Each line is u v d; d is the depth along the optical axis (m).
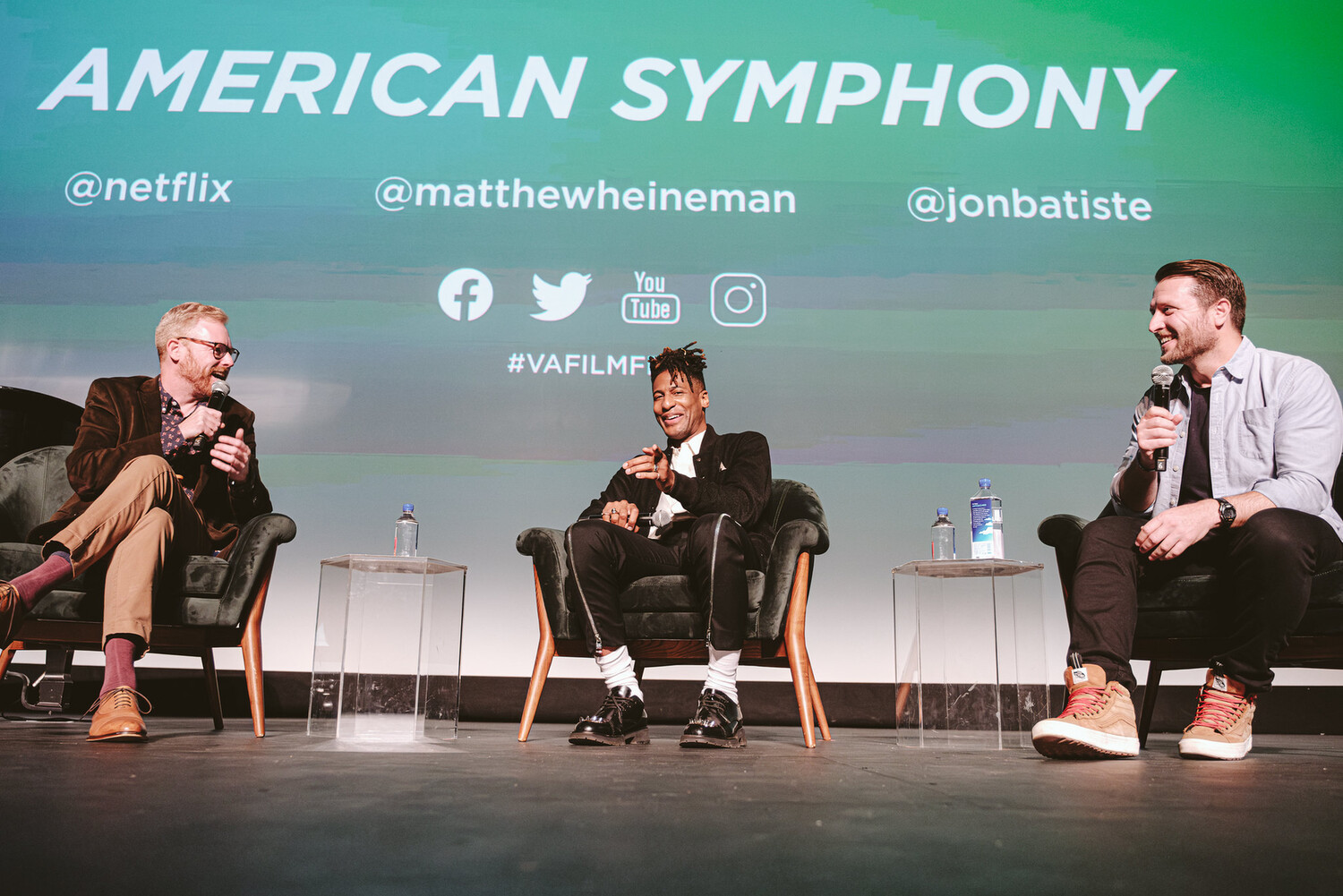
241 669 3.17
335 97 3.56
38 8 3.58
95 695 3.05
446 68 3.59
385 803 0.95
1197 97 3.55
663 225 3.49
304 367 3.37
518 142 3.54
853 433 3.36
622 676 1.96
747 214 3.50
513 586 3.28
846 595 3.28
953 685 2.57
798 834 0.79
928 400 3.37
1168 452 1.98
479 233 3.48
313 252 3.45
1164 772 1.40
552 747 1.83
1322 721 3.08
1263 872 0.66
